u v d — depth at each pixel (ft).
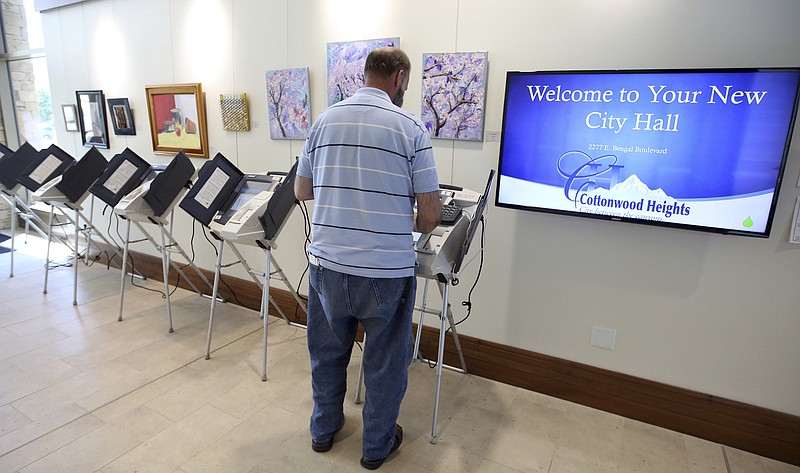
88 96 13.46
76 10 13.09
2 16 16.11
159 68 11.78
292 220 10.34
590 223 7.27
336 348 6.18
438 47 7.93
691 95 6.01
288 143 10.12
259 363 8.84
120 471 6.03
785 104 5.58
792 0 5.62
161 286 12.88
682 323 6.93
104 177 9.93
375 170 5.14
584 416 7.52
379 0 8.37
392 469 6.23
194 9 10.80
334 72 8.98
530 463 6.41
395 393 5.98
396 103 5.67
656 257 6.92
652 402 7.30
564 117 6.82
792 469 6.45
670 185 6.34
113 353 9.07
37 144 16.71
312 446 6.59
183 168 9.61
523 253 7.88
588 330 7.61
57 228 16.22
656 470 6.35
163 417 7.16
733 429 6.82
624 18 6.52
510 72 7.00
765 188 5.87
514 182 7.37
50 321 10.43
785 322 6.33
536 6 7.06
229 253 11.57
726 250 6.47
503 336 8.34
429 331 9.00
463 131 7.88
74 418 7.07
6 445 6.44
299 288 10.55
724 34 6.01
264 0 9.73
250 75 10.30
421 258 6.09
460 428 7.11
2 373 8.25
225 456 6.36
